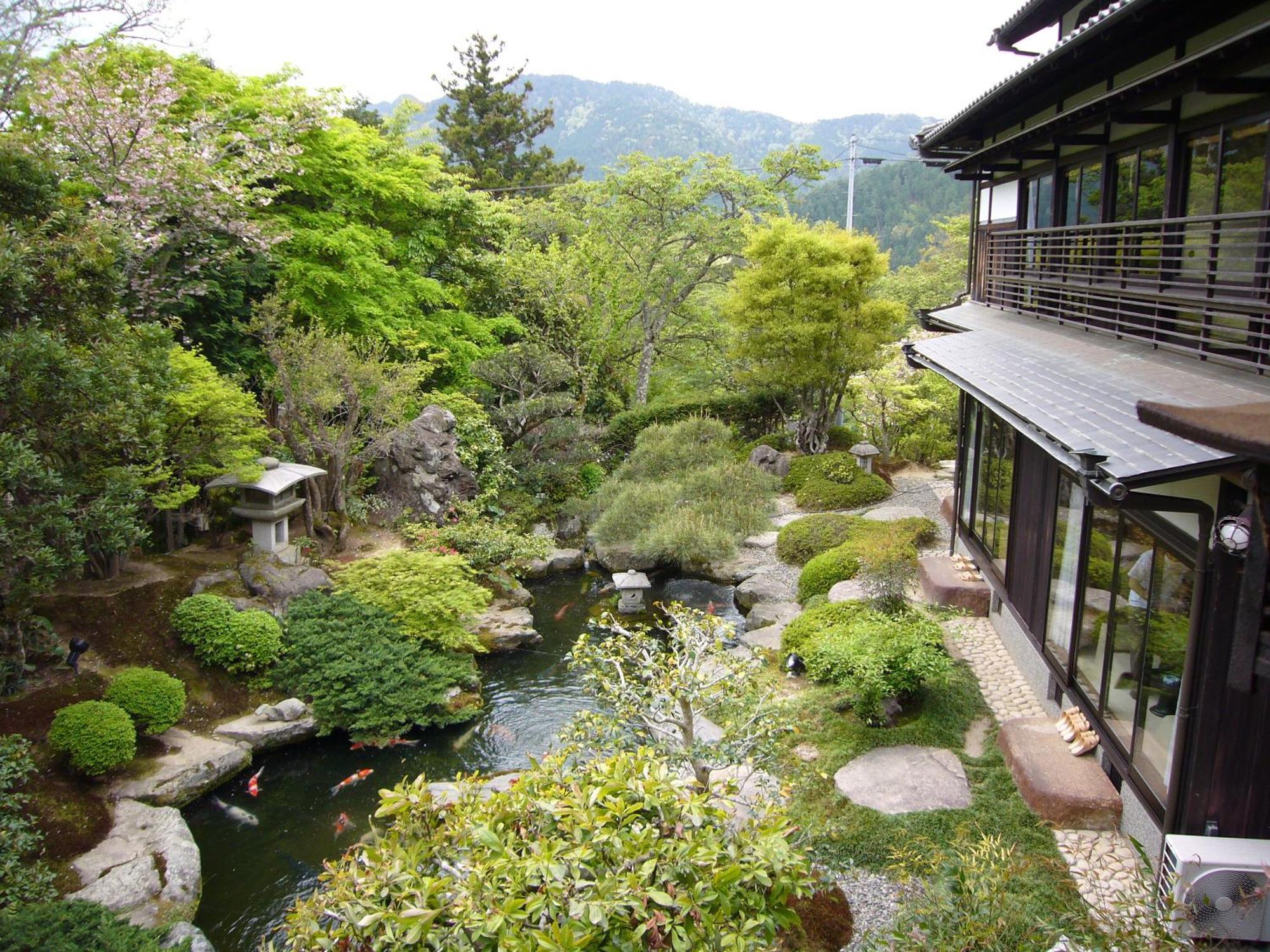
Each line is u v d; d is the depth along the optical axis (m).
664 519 14.43
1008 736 7.50
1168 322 7.09
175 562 11.30
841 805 6.98
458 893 3.42
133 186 11.23
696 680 6.46
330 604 10.95
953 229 29.53
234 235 13.55
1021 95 9.91
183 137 12.76
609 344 22.55
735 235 22.00
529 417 16.81
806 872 3.74
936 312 14.42
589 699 10.66
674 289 23.38
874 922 5.80
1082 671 7.40
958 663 9.31
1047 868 5.88
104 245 8.44
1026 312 11.47
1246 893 4.85
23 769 7.12
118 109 11.07
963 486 12.70
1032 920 4.72
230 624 10.04
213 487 11.49
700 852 3.42
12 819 6.83
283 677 10.12
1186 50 7.52
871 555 10.86
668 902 3.18
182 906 7.00
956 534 12.77
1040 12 11.38
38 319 7.77
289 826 8.34
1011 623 9.70
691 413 20.31
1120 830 6.41
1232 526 4.49
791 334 18.25
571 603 13.66
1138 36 7.57
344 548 12.98
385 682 10.00
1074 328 9.88
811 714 8.58
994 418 10.96
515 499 16.03
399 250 17.41
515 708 10.55
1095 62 8.60
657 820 3.74
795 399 20.89
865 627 8.74
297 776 9.12
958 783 7.18
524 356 17.23
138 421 8.61
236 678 10.07
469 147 34.88
